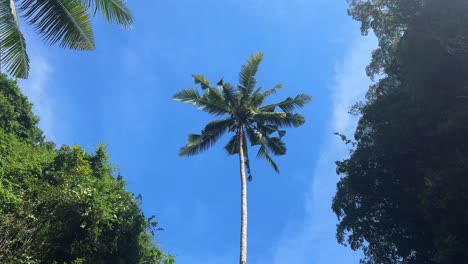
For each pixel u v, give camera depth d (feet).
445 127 48.83
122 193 62.18
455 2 52.90
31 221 45.37
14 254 41.52
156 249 64.49
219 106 75.41
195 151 74.64
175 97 74.28
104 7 34.68
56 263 47.11
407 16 63.41
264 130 76.74
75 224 50.90
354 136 68.13
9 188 47.96
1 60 29.96
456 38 50.26
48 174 55.36
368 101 71.31
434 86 53.16
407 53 56.39
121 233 58.08
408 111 55.83
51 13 32.14
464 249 44.86
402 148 57.26
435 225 51.37
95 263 52.11
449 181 46.80
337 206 69.62
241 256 56.08
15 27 29.78
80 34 33.40
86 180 56.54
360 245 66.80
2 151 59.67
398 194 60.80
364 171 64.75
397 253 62.23
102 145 67.41
